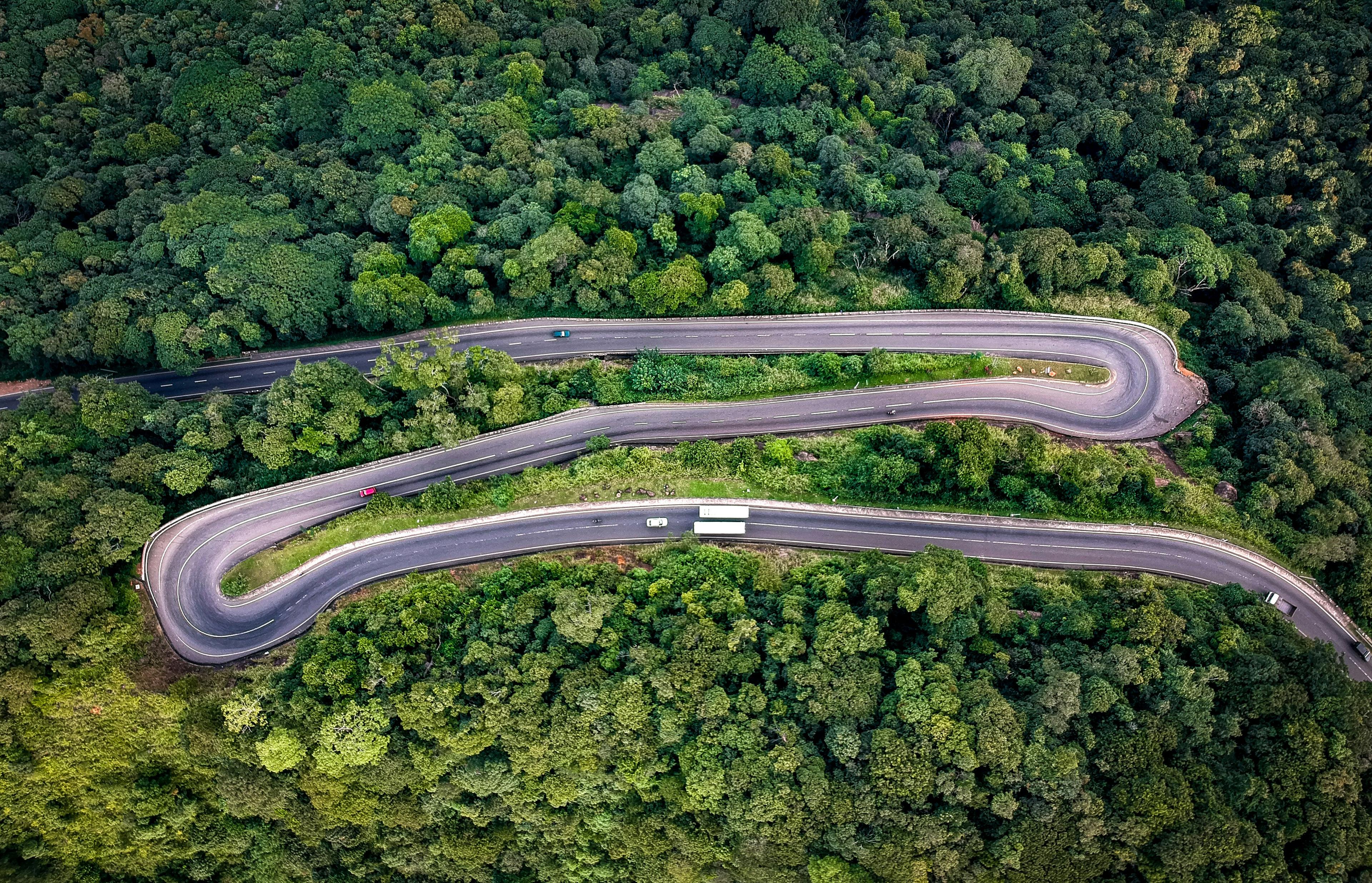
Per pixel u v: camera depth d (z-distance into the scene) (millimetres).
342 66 188250
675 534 140125
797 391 156750
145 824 123375
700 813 117812
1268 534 141500
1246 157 190875
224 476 141500
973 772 110375
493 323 164750
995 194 180250
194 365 151250
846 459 147375
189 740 121500
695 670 117312
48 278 158125
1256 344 162750
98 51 194500
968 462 137750
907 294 169500
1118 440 153750
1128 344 163125
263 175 174750
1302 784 113750
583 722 117500
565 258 163000
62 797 121188
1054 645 122000
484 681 118562
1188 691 115562
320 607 133250
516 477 144000
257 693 119125
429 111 185625
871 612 123938
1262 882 109562
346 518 138625
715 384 155875
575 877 128625
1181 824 107375
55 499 127188
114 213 169375
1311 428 149375
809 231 168125
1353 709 115625
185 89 183125
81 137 184000
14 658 116312
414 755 118438
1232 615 127938
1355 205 187125
